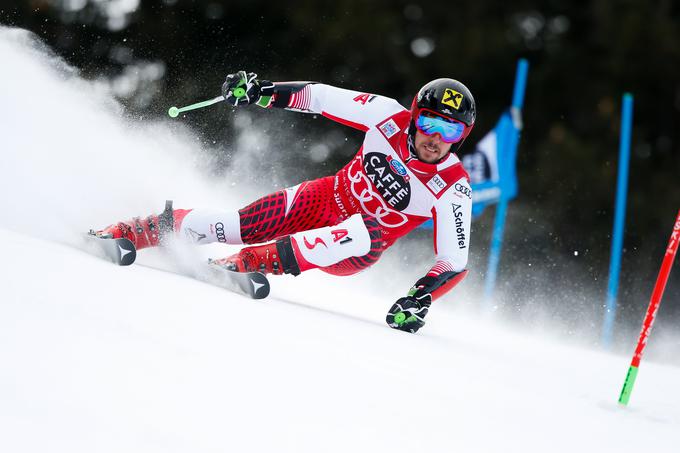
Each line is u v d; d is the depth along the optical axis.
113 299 12.73
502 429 11.11
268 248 17.14
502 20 66.31
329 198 18.89
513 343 20.97
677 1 66.69
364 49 62.53
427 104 17.53
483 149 35.38
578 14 66.75
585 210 61.12
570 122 65.25
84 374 9.62
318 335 14.03
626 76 64.88
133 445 8.35
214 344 11.73
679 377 19.94
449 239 18.30
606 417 12.92
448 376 13.44
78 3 58.34
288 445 9.13
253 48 60.66
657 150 64.62
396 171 18.25
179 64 58.97
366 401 10.99
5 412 8.41
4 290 11.79
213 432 9.02
